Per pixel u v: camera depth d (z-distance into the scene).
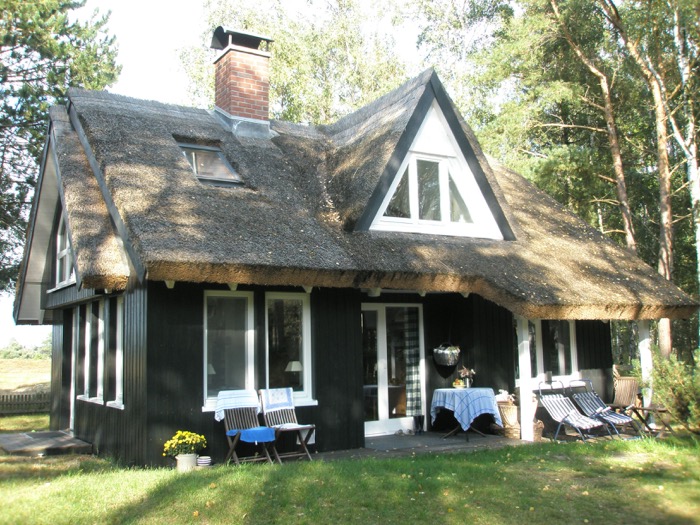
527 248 12.19
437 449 9.54
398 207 11.31
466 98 26.50
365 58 27.98
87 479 7.09
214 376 8.89
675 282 25.67
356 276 9.13
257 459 8.59
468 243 11.48
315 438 9.45
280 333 9.53
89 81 19.81
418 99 11.30
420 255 10.19
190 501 6.16
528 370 10.44
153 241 7.81
